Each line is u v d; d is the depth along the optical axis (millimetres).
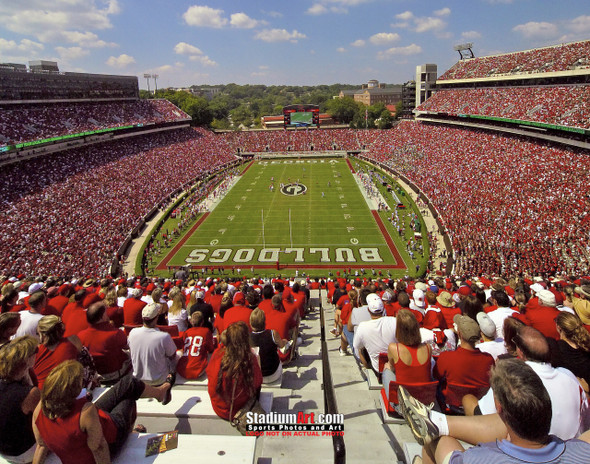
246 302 11625
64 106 70688
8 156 50406
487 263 31344
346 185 68000
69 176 54688
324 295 20656
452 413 5891
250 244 44812
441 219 46281
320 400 7094
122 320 10789
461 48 97125
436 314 9164
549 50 68688
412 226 47062
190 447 5039
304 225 49969
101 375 7402
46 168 54656
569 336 5781
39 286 12047
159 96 138250
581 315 7645
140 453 4953
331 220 51344
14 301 10195
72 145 62125
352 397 7156
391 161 78125
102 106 78375
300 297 15031
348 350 10031
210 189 67062
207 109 119562
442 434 3984
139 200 54656
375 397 7121
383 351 7023
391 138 92312
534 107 58094
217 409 5859
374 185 64875
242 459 4828
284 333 8969
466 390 5684
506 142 60531
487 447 3186
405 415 4375
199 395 6820
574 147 49062
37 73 65000
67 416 4320
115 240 42750
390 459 5359
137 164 67250
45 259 34562
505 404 3006
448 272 35000
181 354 7824
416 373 5668
